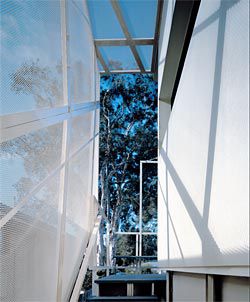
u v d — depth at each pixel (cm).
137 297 479
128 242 1595
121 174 1677
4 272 180
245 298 170
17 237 201
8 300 186
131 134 1709
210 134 214
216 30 201
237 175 154
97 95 587
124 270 1510
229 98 169
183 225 330
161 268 557
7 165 183
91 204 502
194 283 322
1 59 175
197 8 377
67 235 348
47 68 264
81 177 422
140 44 688
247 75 141
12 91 189
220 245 186
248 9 141
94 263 602
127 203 1645
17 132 194
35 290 238
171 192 428
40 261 249
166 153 497
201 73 245
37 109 233
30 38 222
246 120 142
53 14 286
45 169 257
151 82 1742
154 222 1625
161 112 620
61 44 314
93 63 541
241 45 150
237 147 154
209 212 215
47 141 263
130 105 1731
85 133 450
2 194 176
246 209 141
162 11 586
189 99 298
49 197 270
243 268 149
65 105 324
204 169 232
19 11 204
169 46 450
